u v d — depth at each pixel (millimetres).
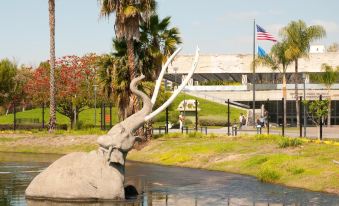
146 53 30641
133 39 30219
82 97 49594
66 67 50344
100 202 12789
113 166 13109
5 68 59875
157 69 30594
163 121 53344
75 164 13227
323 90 67688
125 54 31219
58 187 12938
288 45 54531
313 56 74875
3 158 25422
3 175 18109
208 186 16109
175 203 13164
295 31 54406
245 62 76750
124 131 13055
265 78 83500
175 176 18562
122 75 30672
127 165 22500
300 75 76125
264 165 19203
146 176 18609
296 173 17094
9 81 60156
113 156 12922
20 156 26734
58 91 49219
